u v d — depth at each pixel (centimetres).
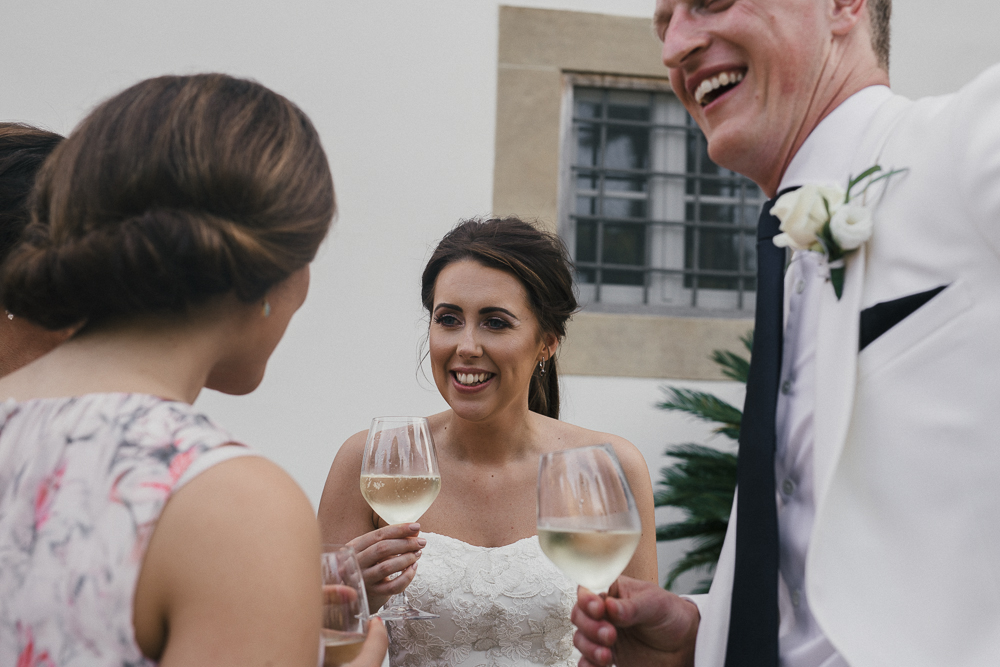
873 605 110
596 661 125
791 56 137
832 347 121
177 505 81
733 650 129
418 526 188
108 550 80
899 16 521
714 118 148
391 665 232
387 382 476
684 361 507
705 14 144
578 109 525
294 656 82
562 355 496
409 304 482
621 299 529
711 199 537
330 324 473
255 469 87
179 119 94
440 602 224
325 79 482
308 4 483
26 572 82
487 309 225
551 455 124
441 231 488
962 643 105
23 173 149
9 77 456
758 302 141
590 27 509
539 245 233
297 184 99
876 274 121
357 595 114
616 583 138
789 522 132
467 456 251
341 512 239
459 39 495
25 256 93
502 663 223
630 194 531
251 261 92
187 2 472
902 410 113
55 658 79
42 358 98
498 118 496
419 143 489
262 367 108
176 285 90
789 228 125
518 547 234
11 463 88
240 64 475
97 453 85
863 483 116
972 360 109
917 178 119
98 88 464
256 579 81
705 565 481
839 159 135
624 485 123
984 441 107
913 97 519
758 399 134
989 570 105
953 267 113
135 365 94
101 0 466
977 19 525
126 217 91
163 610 81
